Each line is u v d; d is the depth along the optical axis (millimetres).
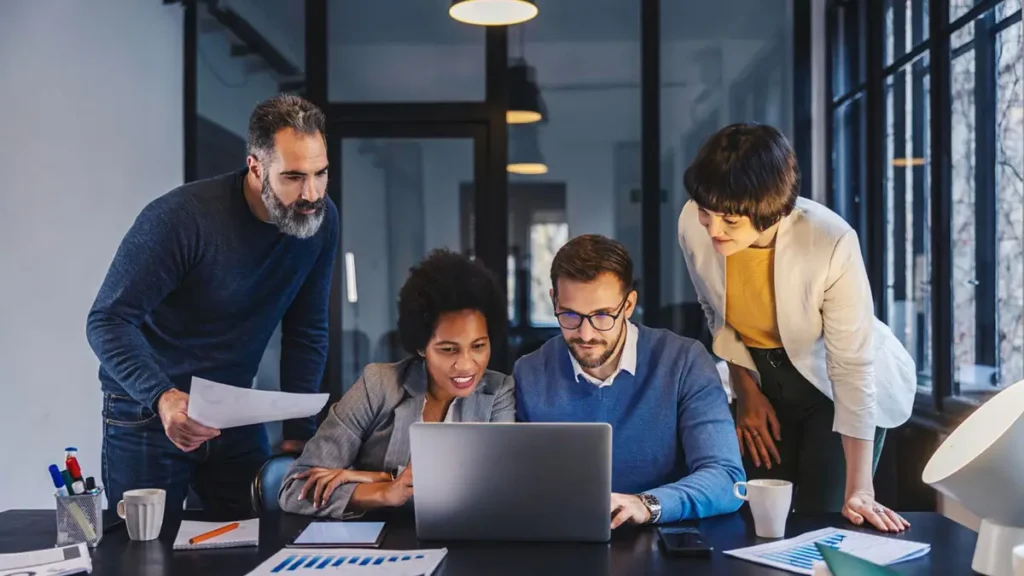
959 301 3846
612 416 2146
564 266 1998
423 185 5617
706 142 2076
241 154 5625
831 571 1402
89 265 4262
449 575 1604
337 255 5652
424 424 1790
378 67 5621
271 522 1988
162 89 5246
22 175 3693
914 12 4316
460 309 2043
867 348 2238
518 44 5605
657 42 5531
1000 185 3467
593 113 5582
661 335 2215
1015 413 1573
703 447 2061
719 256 2412
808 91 5512
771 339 2488
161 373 2277
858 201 5074
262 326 2596
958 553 1714
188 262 2406
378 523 1933
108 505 2533
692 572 1608
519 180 5598
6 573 1631
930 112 4012
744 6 5559
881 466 4148
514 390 2205
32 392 3725
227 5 5652
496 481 1781
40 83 3854
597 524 1779
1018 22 3307
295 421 2688
